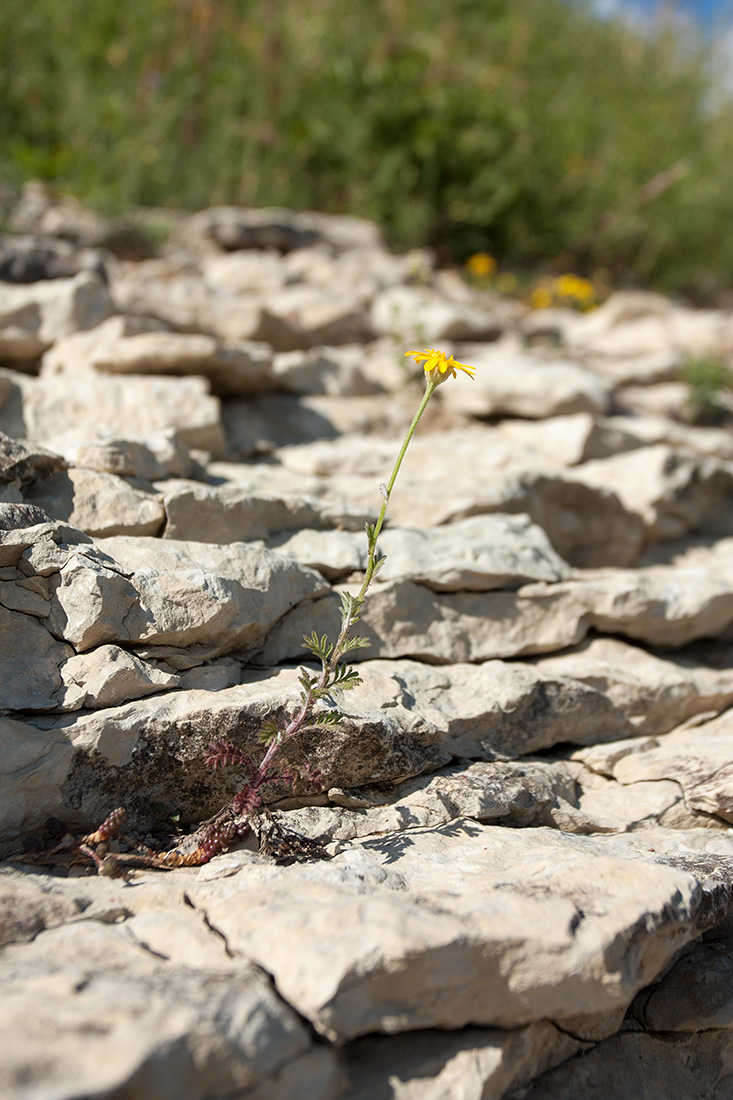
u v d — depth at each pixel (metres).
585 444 5.25
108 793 2.71
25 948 2.12
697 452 5.68
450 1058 2.12
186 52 8.28
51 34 8.19
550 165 8.94
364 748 2.95
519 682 3.49
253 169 8.28
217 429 4.40
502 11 9.93
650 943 2.28
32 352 4.80
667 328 7.44
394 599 3.62
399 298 6.65
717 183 9.62
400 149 8.28
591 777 3.50
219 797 2.85
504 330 6.85
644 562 4.96
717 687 3.91
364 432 5.23
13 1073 1.66
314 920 2.12
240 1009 1.89
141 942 2.17
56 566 2.89
